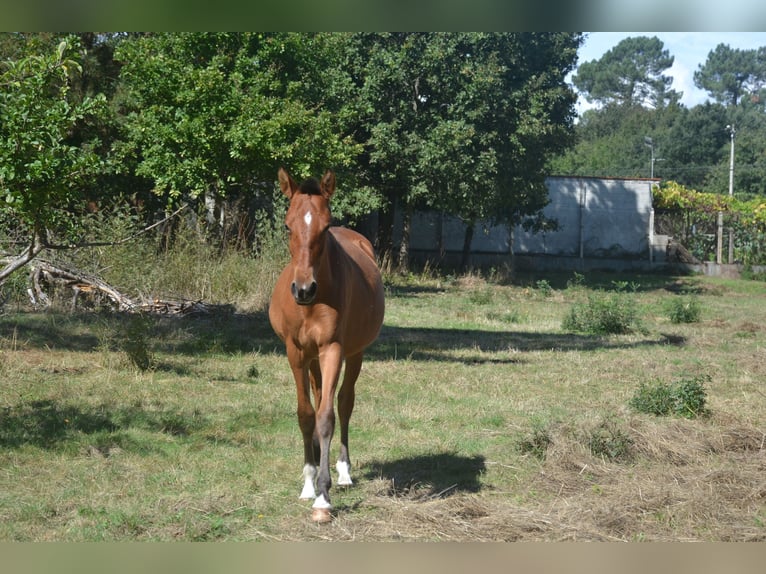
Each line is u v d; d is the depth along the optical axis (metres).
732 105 92.38
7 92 6.57
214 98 15.95
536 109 26.11
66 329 11.73
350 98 24.75
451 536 5.10
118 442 6.86
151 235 16.42
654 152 67.75
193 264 15.42
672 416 8.45
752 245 34.50
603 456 6.86
